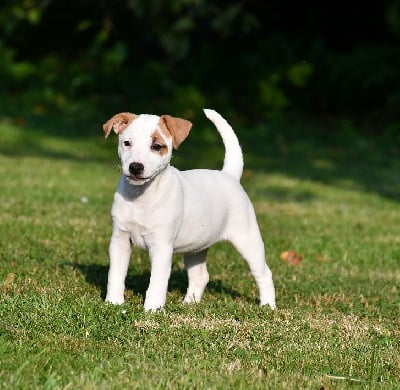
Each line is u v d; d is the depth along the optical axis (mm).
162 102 26891
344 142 23875
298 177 18562
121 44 28422
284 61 27828
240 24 26312
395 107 26562
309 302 8891
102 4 28672
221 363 6324
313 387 5996
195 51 29125
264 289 8391
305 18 29828
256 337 7047
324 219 13906
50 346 6430
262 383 5969
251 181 17578
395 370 6594
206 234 7875
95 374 5754
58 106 26156
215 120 8625
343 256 11398
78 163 18094
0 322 6848
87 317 7039
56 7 30078
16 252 9867
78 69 28094
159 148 7238
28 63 28266
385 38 29922
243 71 27859
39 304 7363
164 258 7480
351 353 6898
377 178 19141
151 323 7047
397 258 11680
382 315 8539
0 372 5746
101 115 25328
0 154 18484
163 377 5852
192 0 24203
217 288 9297
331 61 27516
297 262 10898
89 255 10180
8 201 13039
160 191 7391
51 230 11180
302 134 24750
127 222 7465
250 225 8234
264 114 27062
